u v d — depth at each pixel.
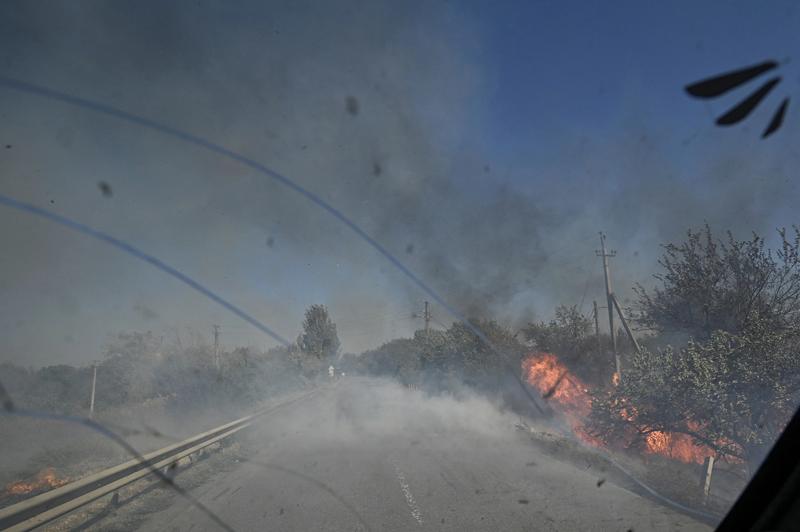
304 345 34.41
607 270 18.08
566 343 17.84
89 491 5.79
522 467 8.74
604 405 8.95
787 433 2.69
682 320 12.23
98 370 20.98
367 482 7.81
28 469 8.23
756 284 10.26
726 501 6.80
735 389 7.57
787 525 2.61
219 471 8.95
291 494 7.11
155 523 5.80
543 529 5.39
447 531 5.40
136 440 11.32
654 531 5.23
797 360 7.30
